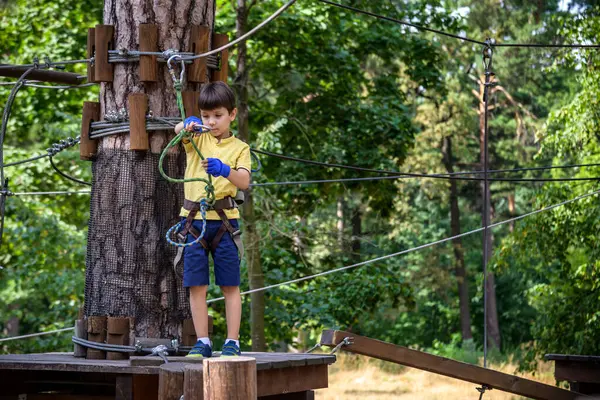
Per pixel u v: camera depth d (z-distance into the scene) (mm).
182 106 5062
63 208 20375
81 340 5355
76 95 18453
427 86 18312
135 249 5441
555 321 16609
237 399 3625
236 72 15672
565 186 17078
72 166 18688
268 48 17234
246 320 17000
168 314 5422
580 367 7984
